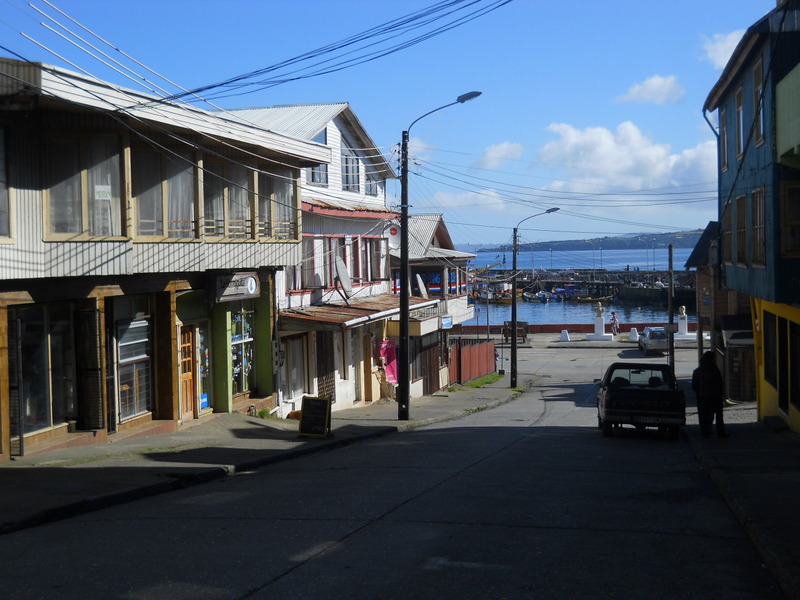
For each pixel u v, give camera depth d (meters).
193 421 20.28
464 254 44.75
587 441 19.48
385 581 6.86
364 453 17.61
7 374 14.30
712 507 10.45
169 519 9.74
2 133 14.14
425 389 37.47
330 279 28.02
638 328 71.88
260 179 22.27
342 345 29.78
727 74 20.86
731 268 22.48
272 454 16.53
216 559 7.62
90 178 15.82
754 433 19.81
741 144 20.58
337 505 10.38
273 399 23.64
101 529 9.27
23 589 6.74
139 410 18.66
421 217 44.19
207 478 13.68
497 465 14.53
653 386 20.91
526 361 56.56
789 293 16.53
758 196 18.31
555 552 7.90
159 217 18.08
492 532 8.75
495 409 33.03
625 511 10.05
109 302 17.47
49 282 15.27
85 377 16.62
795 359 19.34
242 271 21.28
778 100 16.17
